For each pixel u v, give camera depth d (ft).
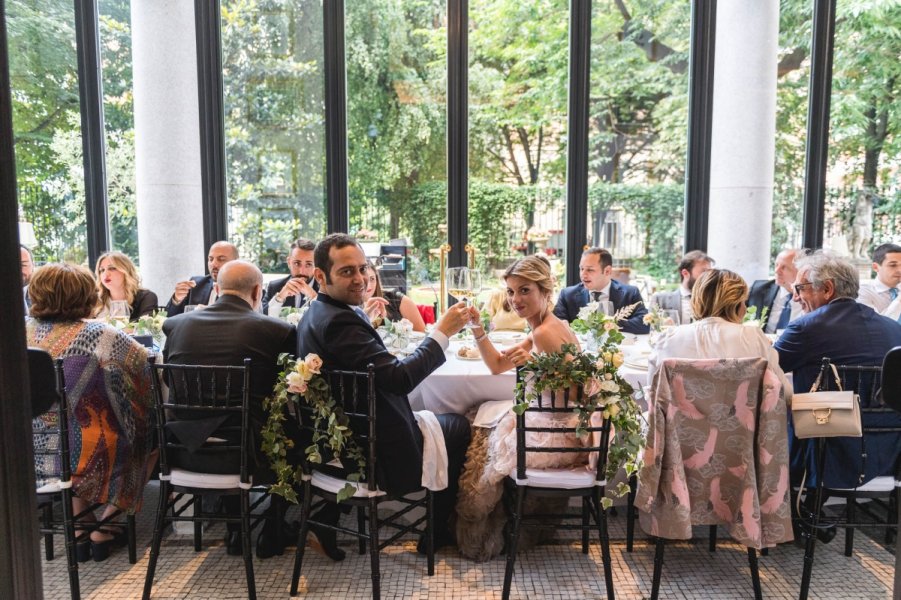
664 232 16.21
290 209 16.12
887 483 7.43
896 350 3.65
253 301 8.24
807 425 7.11
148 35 14.23
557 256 16.25
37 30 15.40
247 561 7.29
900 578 3.21
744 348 7.35
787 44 15.90
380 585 7.53
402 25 15.51
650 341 10.32
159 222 14.67
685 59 15.66
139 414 8.05
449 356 9.91
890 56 15.79
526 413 7.80
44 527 8.07
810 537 7.25
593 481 7.31
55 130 15.88
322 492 7.42
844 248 16.56
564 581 7.82
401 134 15.85
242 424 7.27
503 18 15.40
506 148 15.92
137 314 12.24
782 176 16.39
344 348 7.06
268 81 15.67
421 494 9.00
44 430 7.52
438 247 16.21
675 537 7.04
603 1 15.40
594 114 15.83
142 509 9.93
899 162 16.26
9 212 2.77
